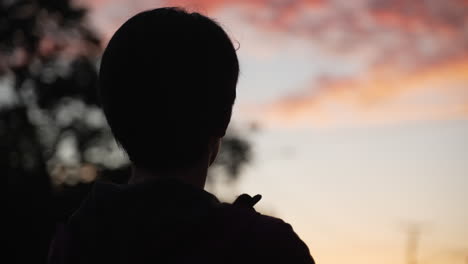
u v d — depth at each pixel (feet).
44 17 109.40
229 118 4.99
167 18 4.99
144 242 4.59
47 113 106.32
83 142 104.83
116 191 4.96
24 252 91.56
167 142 4.83
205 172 4.98
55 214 95.04
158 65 4.83
